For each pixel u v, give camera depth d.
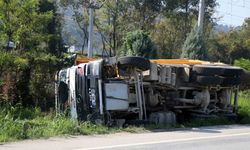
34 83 24.00
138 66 17.42
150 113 18.58
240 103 23.48
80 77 17.77
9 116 17.22
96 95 17.08
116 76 17.69
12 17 23.27
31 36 23.67
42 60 23.92
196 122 18.66
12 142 13.16
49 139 13.77
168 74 18.69
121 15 52.28
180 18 56.84
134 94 17.98
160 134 15.57
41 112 21.80
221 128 17.69
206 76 18.97
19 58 22.67
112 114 17.48
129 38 30.16
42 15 23.75
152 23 54.88
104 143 13.34
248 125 19.17
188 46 31.44
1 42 23.39
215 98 20.14
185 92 19.55
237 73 19.58
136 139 14.29
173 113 18.53
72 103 18.23
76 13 53.28
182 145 13.55
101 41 54.88
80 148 12.42
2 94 22.98
